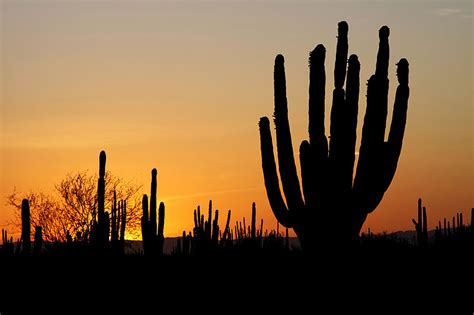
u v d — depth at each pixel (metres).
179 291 32.06
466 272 33.66
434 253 37.44
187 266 35.41
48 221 62.91
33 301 30.95
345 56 22.88
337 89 22.88
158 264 34.38
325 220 22.92
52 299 30.95
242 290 30.78
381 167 22.73
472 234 39.72
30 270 32.91
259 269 33.00
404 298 28.91
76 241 37.09
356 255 23.39
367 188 22.73
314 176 23.00
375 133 22.73
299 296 25.44
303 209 23.31
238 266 34.22
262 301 29.05
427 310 28.11
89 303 31.02
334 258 23.06
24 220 33.19
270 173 24.00
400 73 23.23
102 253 33.62
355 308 23.83
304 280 24.19
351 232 23.00
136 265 34.84
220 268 34.28
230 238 39.28
